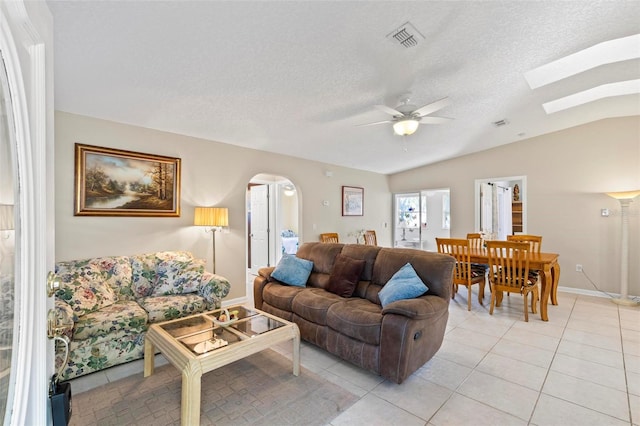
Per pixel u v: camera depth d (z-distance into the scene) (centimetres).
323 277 350
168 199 372
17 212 75
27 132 76
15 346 74
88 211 312
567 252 510
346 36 226
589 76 330
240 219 449
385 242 753
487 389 222
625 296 441
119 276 303
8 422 70
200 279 332
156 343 224
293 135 431
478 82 322
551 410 198
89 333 238
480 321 363
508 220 734
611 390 220
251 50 231
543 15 225
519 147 559
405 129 328
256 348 214
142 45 213
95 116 317
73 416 192
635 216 458
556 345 295
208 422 188
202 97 298
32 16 81
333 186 620
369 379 238
